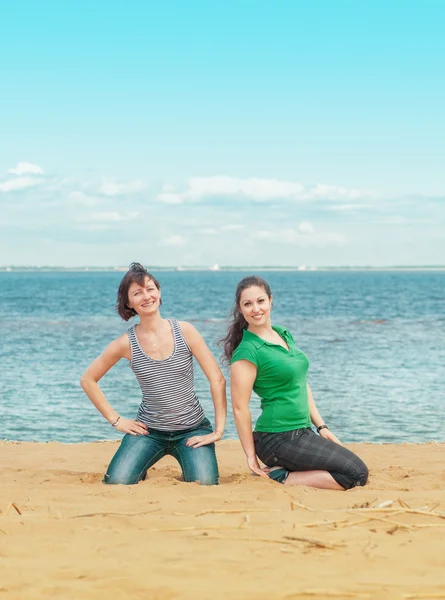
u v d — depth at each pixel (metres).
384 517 3.94
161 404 5.66
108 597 2.74
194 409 5.77
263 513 4.07
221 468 6.48
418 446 7.79
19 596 2.74
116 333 26.94
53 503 4.48
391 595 2.74
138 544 3.41
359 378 14.87
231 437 9.67
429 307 46.47
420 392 13.18
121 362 17.48
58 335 26.03
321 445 5.43
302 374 5.60
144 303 5.58
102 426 10.53
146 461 5.63
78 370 16.39
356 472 5.30
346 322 32.22
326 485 5.34
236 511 4.10
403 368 16.41
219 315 39.62
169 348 5.66
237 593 2.77
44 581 2.90
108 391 13.40
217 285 117.88
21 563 3.12
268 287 5.65
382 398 12.60
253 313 5.54
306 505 4.41
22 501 4.59
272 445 5.54
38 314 40.22
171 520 3.86
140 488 5.04
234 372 5.57
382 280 164.62
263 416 5.63
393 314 38.56
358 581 2.89
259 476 5.63
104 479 5.58
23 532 3.62
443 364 17.09
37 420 10.91
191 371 5.77
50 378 15.12
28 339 24.34
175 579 2.92
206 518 3.93
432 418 10.97
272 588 2.81
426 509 4.14
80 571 3.01
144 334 5.71
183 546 3.38
